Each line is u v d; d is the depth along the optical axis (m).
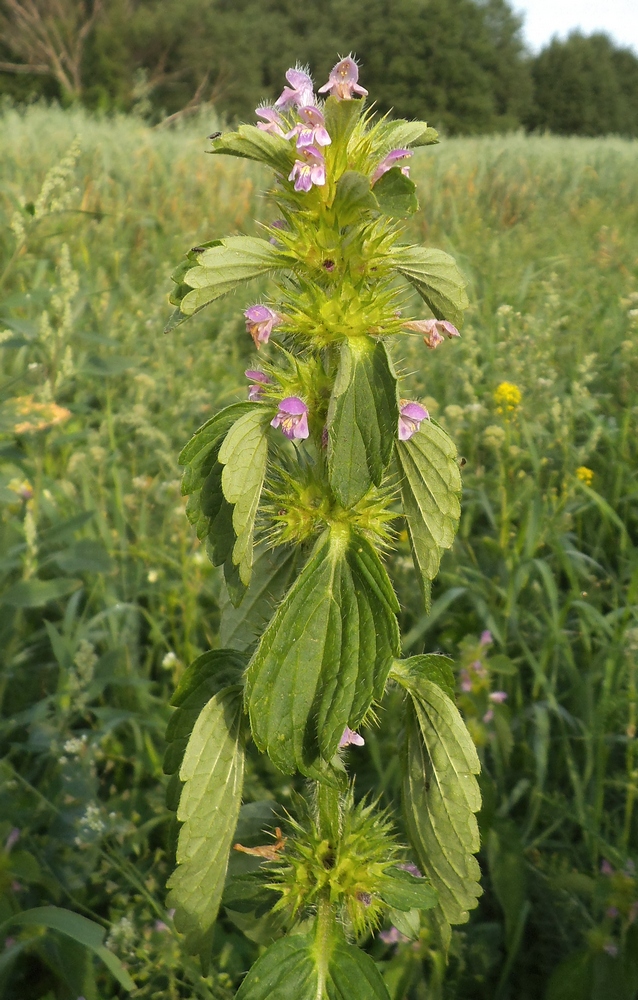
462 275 1.75
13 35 42.75
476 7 59.72
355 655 1.60
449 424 4.60
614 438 4.77
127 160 11.35
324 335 1.68
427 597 1.92
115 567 3.62
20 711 3.31
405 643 3.44
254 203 10.19
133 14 46.47
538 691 3.52
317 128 1.60
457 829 1.92
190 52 46.56
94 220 8.12
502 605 3.74
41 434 3.58
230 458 1.63
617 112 69.75
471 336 5.53
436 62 57.28
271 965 1.82
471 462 4.61
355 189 1.62
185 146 13.16
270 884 1.96
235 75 49.06
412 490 1.86
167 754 2.00
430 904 1.88
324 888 1.94
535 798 3.02
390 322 1.68
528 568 3.71
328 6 59.88
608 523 4.26
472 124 57.88
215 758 1.85
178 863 1.83
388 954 2.70
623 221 11.49
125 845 2.79
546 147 19.25
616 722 3.11
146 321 5.87
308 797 2.26
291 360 1.73
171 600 3.64
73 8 43.28
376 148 1.75
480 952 2.66
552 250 9.15
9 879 2.47
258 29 56.16
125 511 4.23
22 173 9.55
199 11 47.28
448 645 3.60
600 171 15.91
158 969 2.47
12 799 2.79
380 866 1.93
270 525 1.90
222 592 2.17
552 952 2.70
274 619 1.63
